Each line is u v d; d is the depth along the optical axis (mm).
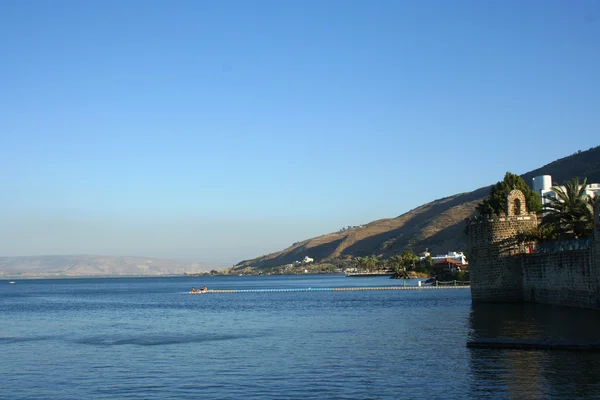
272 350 43625
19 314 94438
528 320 53125
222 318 75750
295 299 124375
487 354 37688
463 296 108688
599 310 54281
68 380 35062
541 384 29719
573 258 59125
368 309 83250
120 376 35750
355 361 37594
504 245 72062
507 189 101312
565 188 78188
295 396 29578
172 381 33844
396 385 30844
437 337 46562
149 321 74000
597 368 32688
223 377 34344
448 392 29062
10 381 35062
